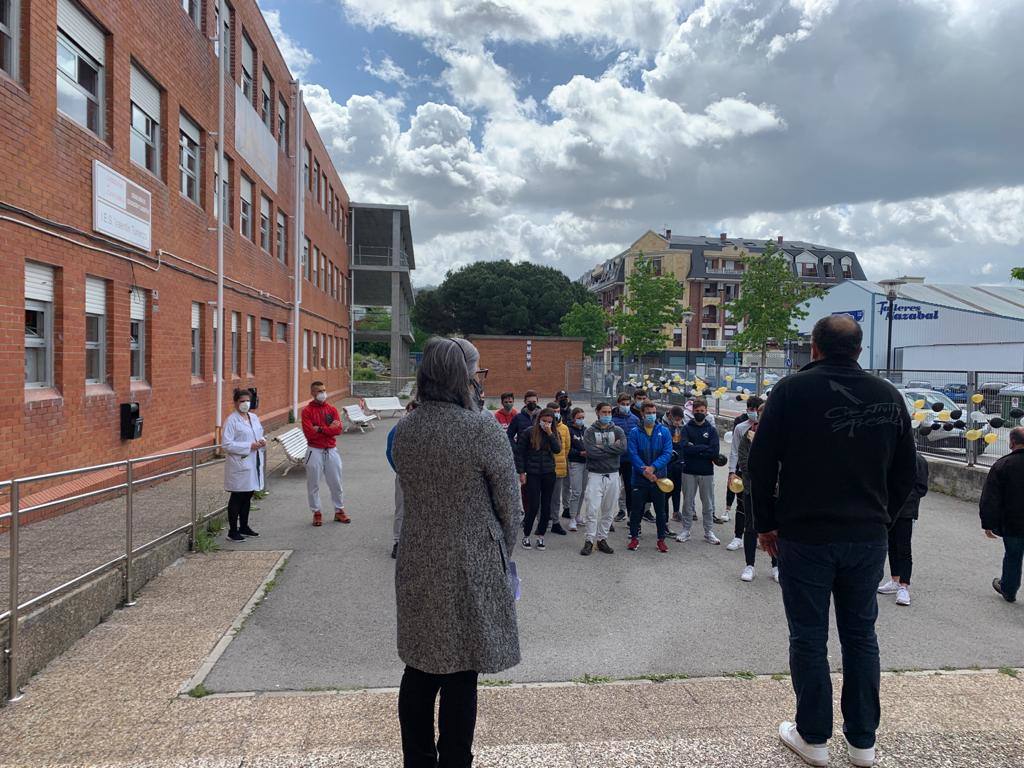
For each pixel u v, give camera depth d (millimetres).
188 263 11852
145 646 4512
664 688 3939
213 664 4234
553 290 68062
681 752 3025
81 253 8086
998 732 3283
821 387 2826
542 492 7816
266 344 18422
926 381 13281
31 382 7391
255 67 17188
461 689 2350
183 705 3590
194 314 12680
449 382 2395
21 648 3852
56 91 7523
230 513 7594
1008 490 5855
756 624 5258
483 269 67938
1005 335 35906
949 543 8172
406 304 52906
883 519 2824
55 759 2977
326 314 29391
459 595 2289
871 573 2846
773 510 2973
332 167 30922
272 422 18641
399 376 37562
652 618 5387
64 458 7691
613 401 30953
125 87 9312
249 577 6191
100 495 4957
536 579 6512
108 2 8766
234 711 3506
